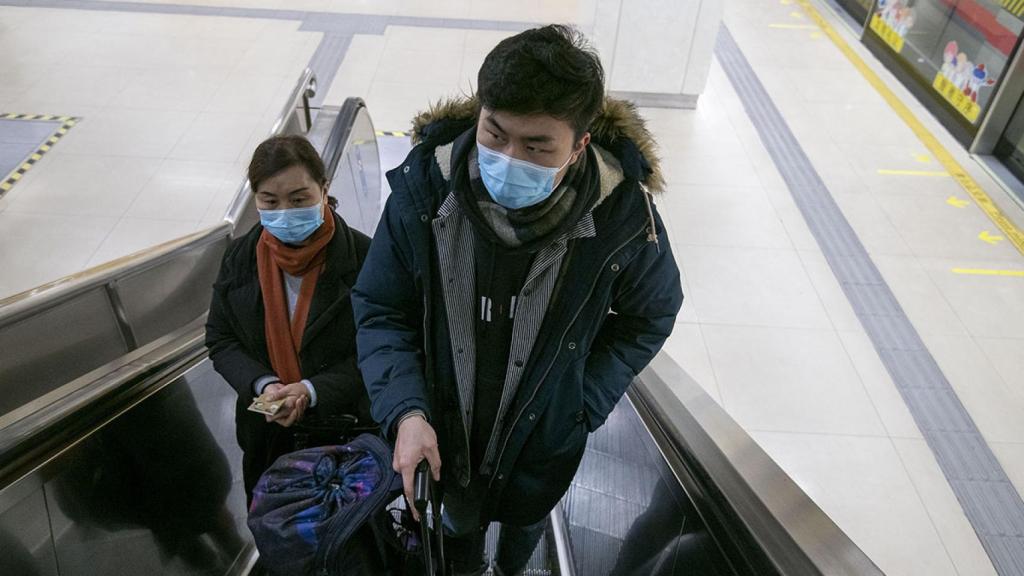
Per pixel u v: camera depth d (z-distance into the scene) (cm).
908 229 545
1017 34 575
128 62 721
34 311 242
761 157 626
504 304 134
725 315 461
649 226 126
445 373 147
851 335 450
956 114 659
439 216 127
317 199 176
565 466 163
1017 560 331
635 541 187
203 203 539
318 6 868
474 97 128
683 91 688
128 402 197
